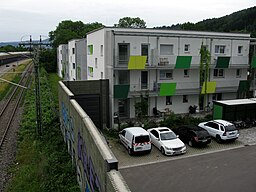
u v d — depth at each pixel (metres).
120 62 24.11
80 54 38.44
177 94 26.19
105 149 7.40
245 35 30.33
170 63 25.45
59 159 15.71
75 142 13.36
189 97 27.81
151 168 15.58
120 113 25.72
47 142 19.05
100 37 26.08
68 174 13.85
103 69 25.59
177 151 17.44
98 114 24.67
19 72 63.41
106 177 6.53
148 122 23.22
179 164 16.09
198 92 27.03
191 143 19.09
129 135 17.97
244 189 12.97
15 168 15.12
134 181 13.96
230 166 15.70
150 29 25.83
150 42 25.06
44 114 26.14
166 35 25.50
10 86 46.56
